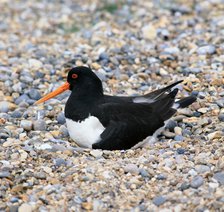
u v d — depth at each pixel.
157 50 18.70
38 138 13.62
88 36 20.77
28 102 15.81
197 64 17.36
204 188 11.02
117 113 13.24
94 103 13.28
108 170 11.84
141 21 21.92
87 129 13.09
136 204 10.87
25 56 19.16
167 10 23.11
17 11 25.52
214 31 19.98
